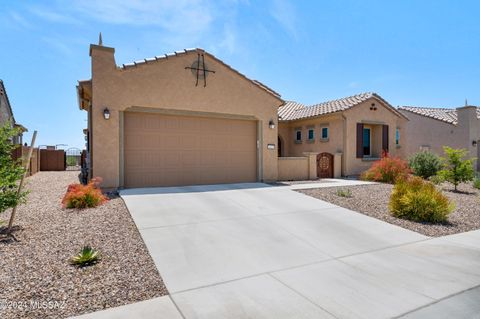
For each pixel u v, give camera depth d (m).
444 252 5.66
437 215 7.82
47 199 10.07
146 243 5.60
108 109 10.39
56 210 7.98
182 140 12.01
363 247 5.87
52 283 3.96
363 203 9.54
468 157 21.72
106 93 10.38
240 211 8.11
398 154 20.67
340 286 4.16
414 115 25.62
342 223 7.41
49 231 6.10
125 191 10.26
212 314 3.38
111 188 10.45
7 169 6.44
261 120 13.53
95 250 5.13
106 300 3.62
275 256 5.25
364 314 3.44
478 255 5.50
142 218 7.11
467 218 8.37
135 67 10.80
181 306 3.54
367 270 4.75
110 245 5.42
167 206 8.30
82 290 3.82
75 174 21.64
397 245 6.04
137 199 9.00
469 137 21.86
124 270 4.47
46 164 26.06
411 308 3.59
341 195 10.58
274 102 13.87
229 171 13.05
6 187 6.48
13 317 3.18
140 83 10.91
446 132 23.20
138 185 11.22
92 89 10.22
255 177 13.66
